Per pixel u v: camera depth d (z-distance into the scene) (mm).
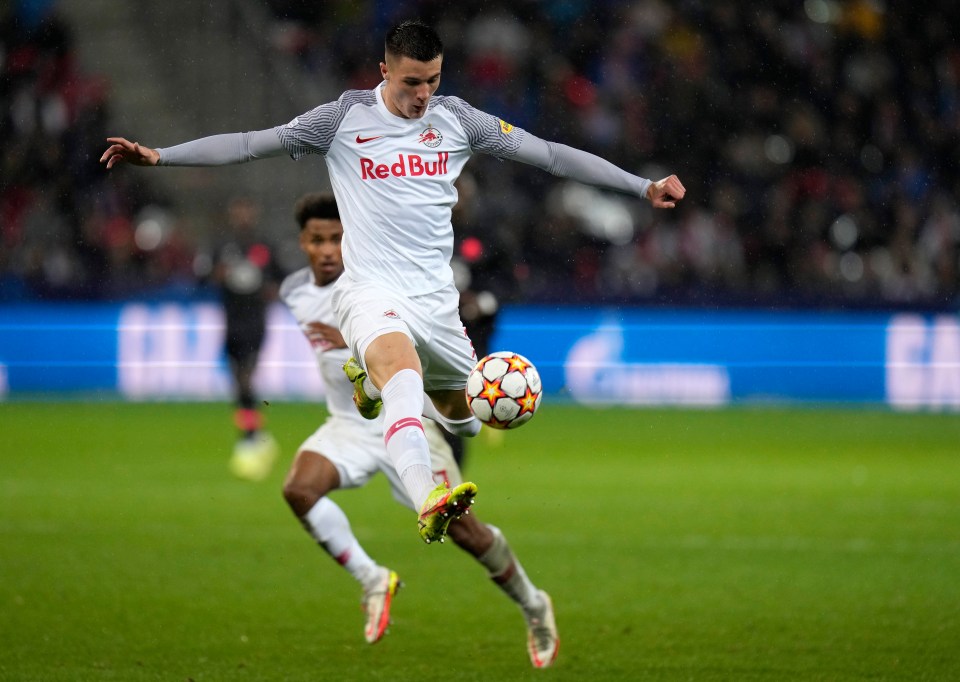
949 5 78625
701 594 23984
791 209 73250
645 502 35719
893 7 78688
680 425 55219
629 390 63281
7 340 63281
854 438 51062
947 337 63250
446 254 18625
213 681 17812
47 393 63219
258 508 34188
